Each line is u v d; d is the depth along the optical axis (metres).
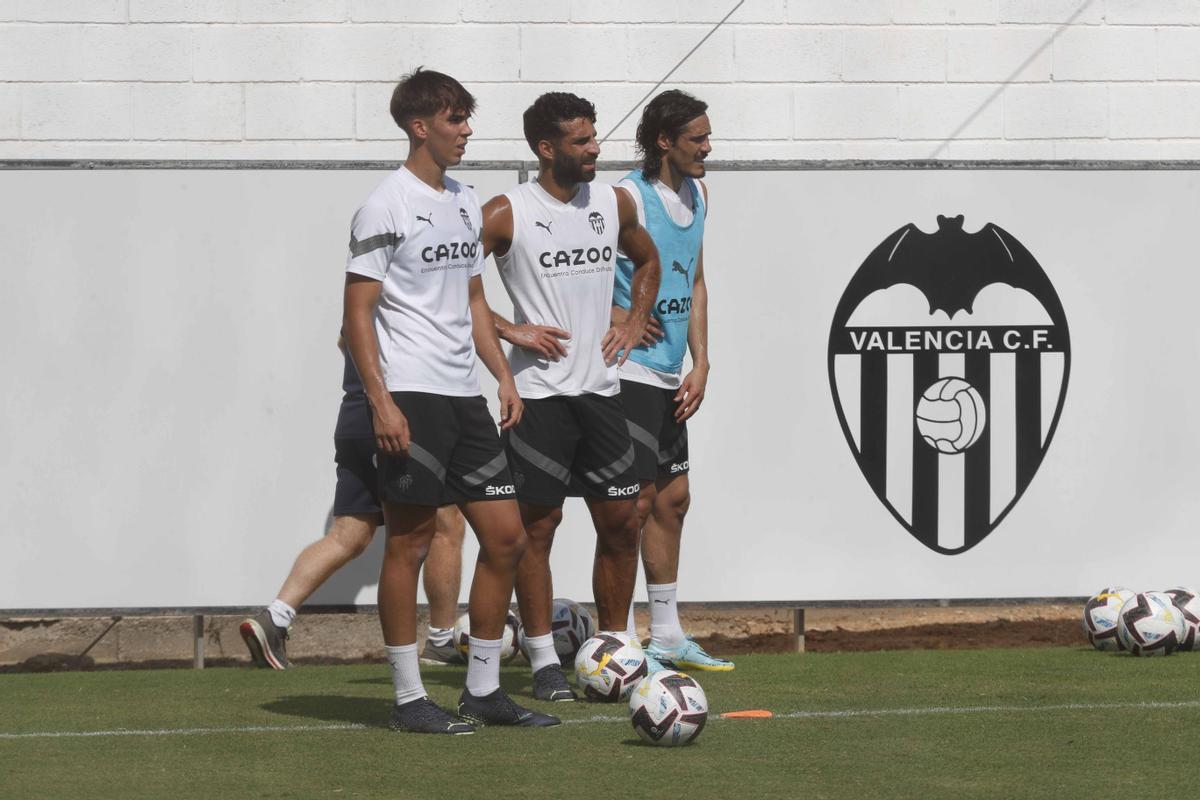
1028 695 20.14
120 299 25.84
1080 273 27.16
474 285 19.12
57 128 28.84
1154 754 16.14
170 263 25.92
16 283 25.73
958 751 16.34
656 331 21.58
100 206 25.83
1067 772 15.26
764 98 29.70
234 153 29.05
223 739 17.31
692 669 23.02
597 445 19.95
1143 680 21.38
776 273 26.69
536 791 14.41
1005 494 27.00
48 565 25.72
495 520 17.64
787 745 16.69
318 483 26.03
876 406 26.83
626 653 19.67
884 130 29.83
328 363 26.06
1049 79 29.98
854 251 26.83
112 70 28.89
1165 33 30.11
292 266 26.06
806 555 26.70
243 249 26.02
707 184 26.62
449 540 24.08
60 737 17.62
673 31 29.53
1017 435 27.02
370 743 16.89
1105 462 27.11
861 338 26.83
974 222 27.03
